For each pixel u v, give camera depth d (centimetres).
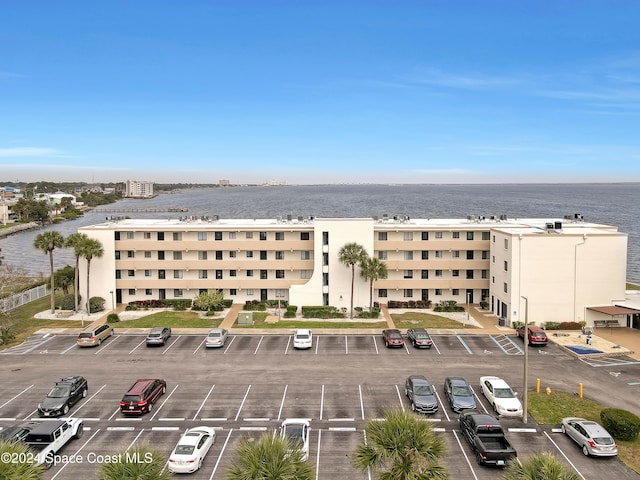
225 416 3572
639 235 16500
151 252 7175
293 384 4181
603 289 6044
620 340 5384
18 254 14762
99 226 7206
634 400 3825
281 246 7069
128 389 4097
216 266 7106
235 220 8156
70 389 3762
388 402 3803
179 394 3975
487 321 6262
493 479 2764
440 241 7038
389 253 7144
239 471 2116
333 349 5153
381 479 2206
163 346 5281
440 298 7212
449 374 4412
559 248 6009
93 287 7000
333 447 3128
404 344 5272
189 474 2811
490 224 7369
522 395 3922
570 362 4722
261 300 7225
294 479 2080
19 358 4906
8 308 6975
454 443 3167
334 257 6788
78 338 5244
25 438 2931
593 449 2962
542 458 2244
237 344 5347
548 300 6041
